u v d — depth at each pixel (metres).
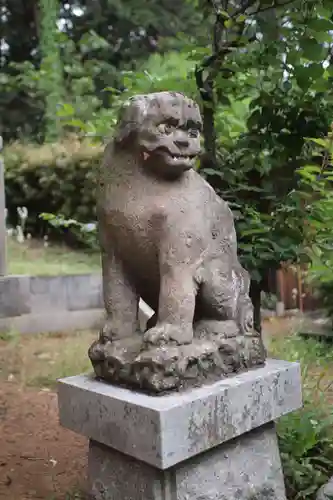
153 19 8.52
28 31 9.12
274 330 4.46
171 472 1.50
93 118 3.39
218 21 2.28
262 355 1.78
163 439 1.39
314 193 2.12
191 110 1.59
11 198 6.94
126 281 1.74
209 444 1.50
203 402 1.49
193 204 1.63
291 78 2.24
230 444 1.64
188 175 1.68
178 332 1.55
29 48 9.19
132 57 8.40
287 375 1.78
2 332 4.75
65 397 1.68
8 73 8.70
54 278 5.10
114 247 1.71
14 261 5.80
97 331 5.08
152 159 1.60
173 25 8.62
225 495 1.61
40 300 5.03
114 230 1.67
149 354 1.52
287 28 2.21
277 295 5.26
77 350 4.25
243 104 2.81
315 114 2.25
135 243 1.64
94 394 1.58
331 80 2.15
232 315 1.71
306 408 2.35
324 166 2.17
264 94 2.28
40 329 4.99
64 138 7.01
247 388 1.62
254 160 2.33
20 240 6.41
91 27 8.55
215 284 1.65
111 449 1.64
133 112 1.57
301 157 2.34
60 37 7.40
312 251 2.39
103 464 1.67
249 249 2.17
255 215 2.25
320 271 2.88
